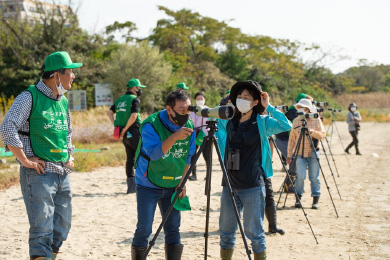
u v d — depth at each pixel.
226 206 4.22
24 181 3.86
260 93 4.08
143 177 4.07
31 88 3.91
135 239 4.11
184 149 4.12
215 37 61.16
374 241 5.72
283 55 70.94
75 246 5.39
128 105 8.05
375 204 7.87
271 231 6.05
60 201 4.14
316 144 7.57
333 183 10.06
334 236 5.95
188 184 9.73
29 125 3.86
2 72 34.22
